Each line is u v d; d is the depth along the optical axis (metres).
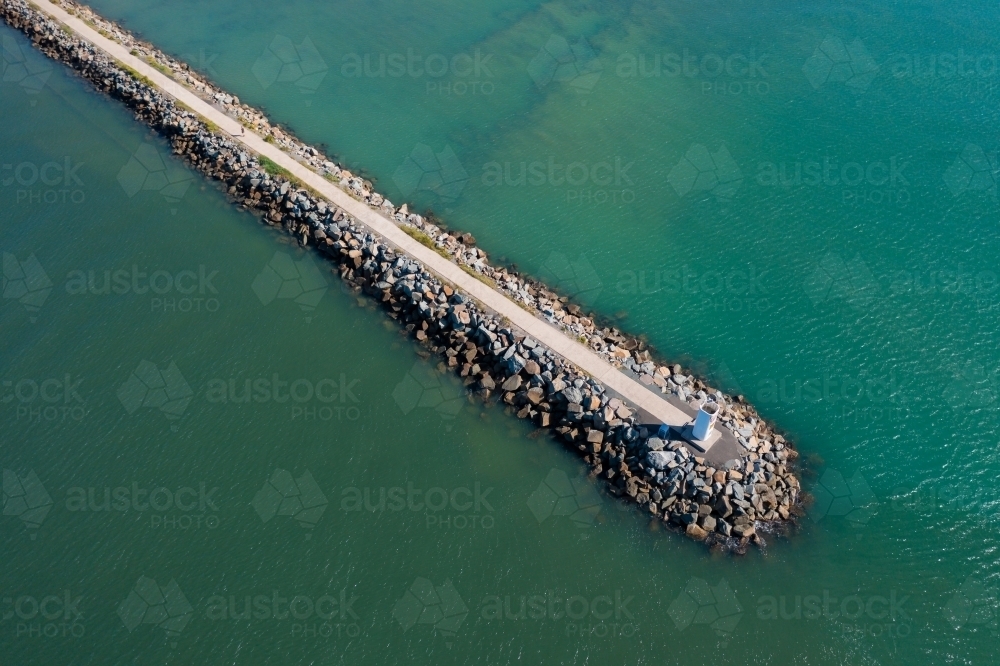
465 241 45.72
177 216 47.41
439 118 55.72
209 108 54.62
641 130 53.91
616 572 31.41
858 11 63.66
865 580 31.16
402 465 35.09
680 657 28.92
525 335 39.00
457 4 68.12
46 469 35.28
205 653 29.28
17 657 29.30
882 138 51.88
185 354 39.75
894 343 40.06
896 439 36.00
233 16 67.06
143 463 35.34
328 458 35.34
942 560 31.75
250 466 35.16
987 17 61.91
